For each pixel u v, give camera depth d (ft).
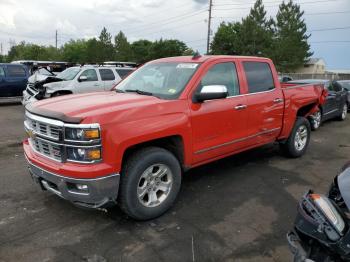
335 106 39.06
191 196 16.19
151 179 13.56
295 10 212.02
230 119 16.57
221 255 11.56
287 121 20.66
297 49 204.23
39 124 12.96
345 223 7.93
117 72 46.83
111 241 12.28
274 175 19.30
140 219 13.47
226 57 17.13
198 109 14.99
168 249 11.85
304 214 8.75
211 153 16.02
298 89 21.66
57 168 12.21
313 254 8.36
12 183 17.44
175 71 16.21
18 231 12.84
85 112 12.10
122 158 12.35
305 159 22.71
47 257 11.32
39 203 15.15
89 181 11.75
